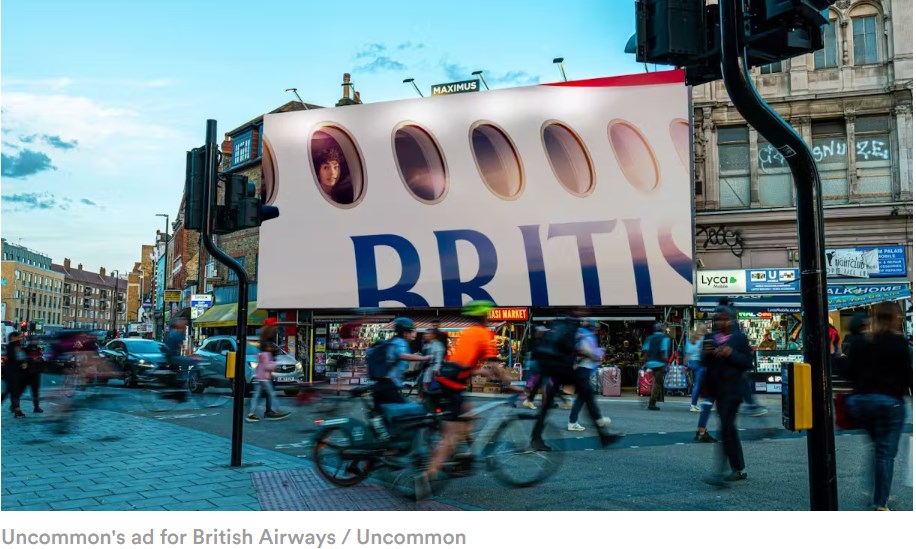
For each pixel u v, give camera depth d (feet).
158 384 62.23
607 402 52.13
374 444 20.57
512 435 21.74
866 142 70.13
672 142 67.82
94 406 46.75
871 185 69.46
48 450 27.89
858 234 68.23
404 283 75.87
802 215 12.83
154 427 35.70
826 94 70.49
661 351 45.83
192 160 24.58
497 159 73.31
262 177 82.84
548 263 70.49
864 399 17.58
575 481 22.40
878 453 17.53
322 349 80.89
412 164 76.64
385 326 76.79
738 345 22.12
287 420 40.22
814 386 12.62
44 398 49.26
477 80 86.17
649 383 58.70
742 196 72.64
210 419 40.86
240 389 24.63
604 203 69.21
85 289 466.29
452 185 74.74
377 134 78.23
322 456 21.20
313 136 80.89
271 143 82.64
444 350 33.35
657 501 19.65
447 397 20.44
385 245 76.89
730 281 68.59
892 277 65.77
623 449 28.63
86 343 43.16
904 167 68.08
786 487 21.38
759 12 12.74
